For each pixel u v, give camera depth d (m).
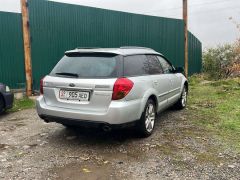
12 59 10.36
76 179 4.16
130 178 4.18
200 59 18.30
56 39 11.27
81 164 4.64
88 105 5.16
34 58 10.71
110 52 5.46
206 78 16.75
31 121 7.23
